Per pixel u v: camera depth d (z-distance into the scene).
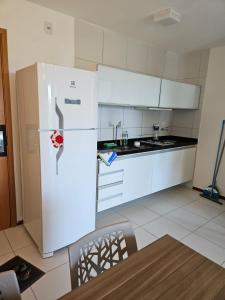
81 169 2.03
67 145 1.88
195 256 0.99
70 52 2.48
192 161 3.74
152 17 2.35
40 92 1.67
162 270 0.89
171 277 0.86
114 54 2.88
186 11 2.16
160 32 2.76
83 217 2.16
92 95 1.97
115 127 3.18
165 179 3.32
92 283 0.81
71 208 2.04
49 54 2.33
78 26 2.49
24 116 2.00
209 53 3.39
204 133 3.60
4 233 2.29
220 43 3.12
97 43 2.69
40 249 1.97
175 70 3.82
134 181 2.85
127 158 2.68
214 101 3.42
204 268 0.92
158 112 3.76
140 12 2.25
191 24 2.46
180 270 0.90
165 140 3.84
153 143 3.37
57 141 1.81
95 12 2.29
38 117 1.71
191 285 0.83
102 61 2.78
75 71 1.82
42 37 2.25
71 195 2.01
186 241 2.31
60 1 2.07
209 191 3.50
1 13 1.98
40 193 1.84
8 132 2.21
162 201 3.31
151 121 3.69
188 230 2.53
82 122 1.95
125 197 2.78
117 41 2.88
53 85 1.72
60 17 2.32
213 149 3.51
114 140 3.20
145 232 2.44
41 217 1.87
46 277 1.74
